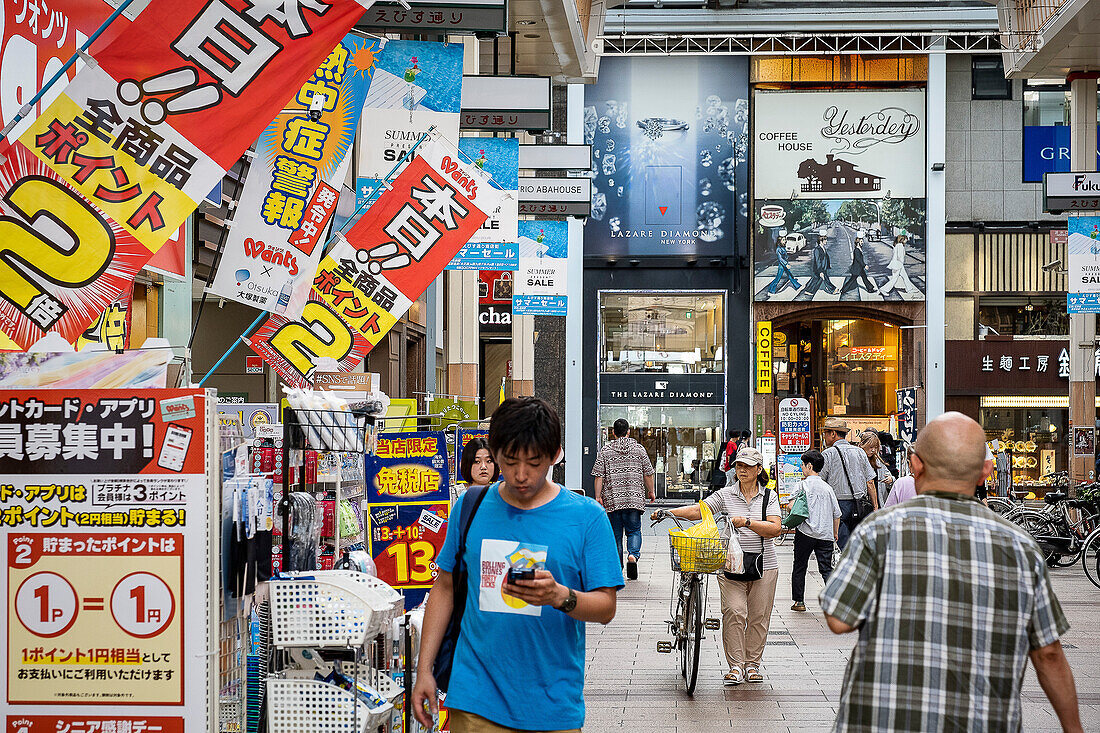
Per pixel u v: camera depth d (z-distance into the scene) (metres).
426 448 6.82
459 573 3.69
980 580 3.12
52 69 6.25
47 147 4.29
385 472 6.77
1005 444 31.67
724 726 6.96
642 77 32.06
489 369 41.22
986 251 31.98
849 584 3.17
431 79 9.55
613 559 3.61
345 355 8.28
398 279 8.38
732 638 8.20
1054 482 23.98
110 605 3.69
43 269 4.26
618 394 32.06
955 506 3.25
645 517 28.78
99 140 4.33
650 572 15.75
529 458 3.49
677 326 32.12
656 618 11.49
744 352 31.97
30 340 4.24
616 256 32.12
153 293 10.52
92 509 3.71
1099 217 17.39
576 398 31.84
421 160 8.42
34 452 3.72
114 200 4.32
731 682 8.19
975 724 3.04
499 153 12.83
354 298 8.34
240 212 6.73
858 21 29.44
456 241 8.40
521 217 17.83
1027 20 17.95
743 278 32.12
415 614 5.36
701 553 7.59
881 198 31.64
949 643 3.09
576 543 3.59
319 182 6.86
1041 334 31.80
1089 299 17.39
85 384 3.74
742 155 31.89
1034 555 3.15
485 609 3.56
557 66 17.89
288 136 6.84
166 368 3.77
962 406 31.84
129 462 3.71
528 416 3.50
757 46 30.27
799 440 21.27
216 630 3.72
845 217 31.67
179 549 3.69
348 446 4.98
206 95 4.42
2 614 3.70
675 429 32.09
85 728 3.69
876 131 31.69
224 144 4.42
